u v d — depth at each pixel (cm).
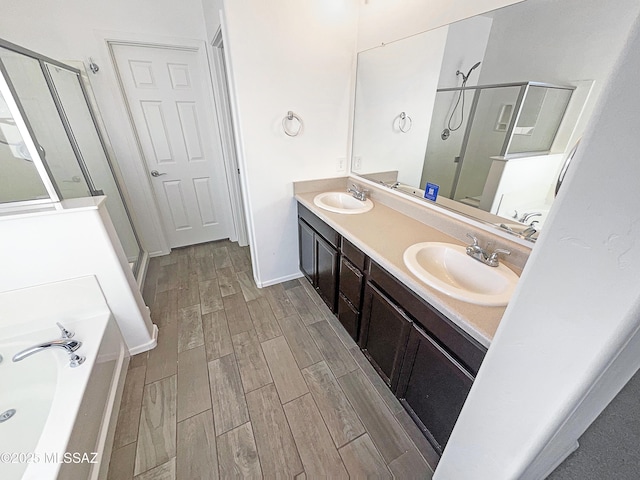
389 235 148
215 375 161
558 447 91
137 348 174
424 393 118
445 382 105
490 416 76
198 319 205
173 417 139
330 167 225
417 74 155
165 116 258
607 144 39
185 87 254
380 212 182
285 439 130
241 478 116
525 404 65
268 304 222
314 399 148
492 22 116
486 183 130
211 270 270
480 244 131
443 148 150
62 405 108
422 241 142
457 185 144
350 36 188
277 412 142
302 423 137
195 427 135
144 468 119
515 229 120
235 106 183
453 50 134
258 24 162
